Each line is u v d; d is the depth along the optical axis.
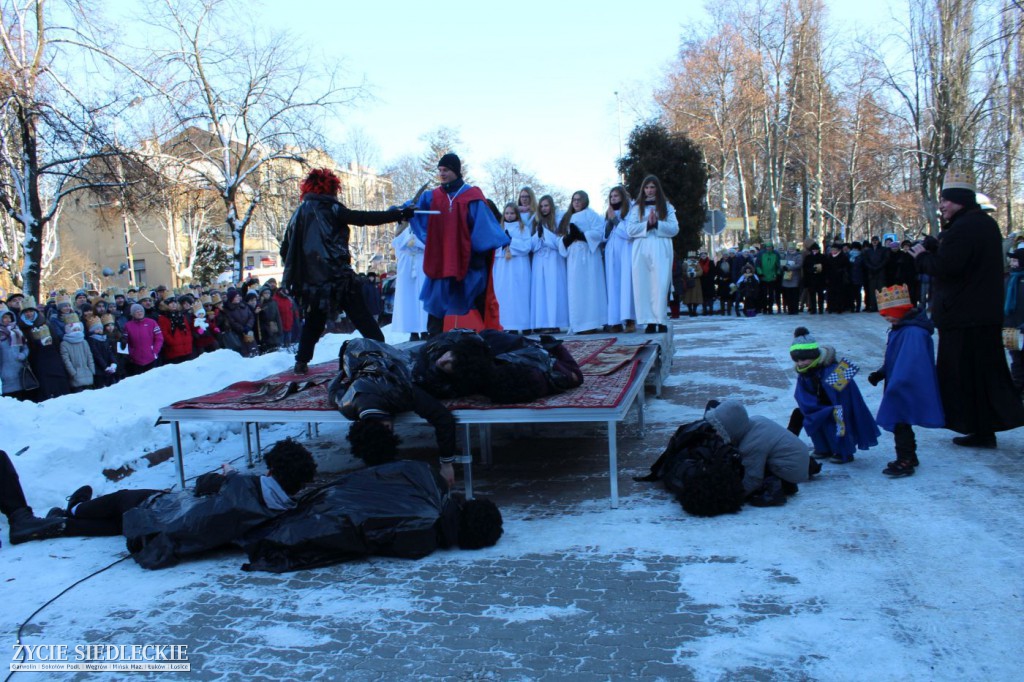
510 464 6.56
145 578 4.32
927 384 5.31
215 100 21.73
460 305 7.23
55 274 37.91
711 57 34.94
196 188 22.39
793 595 3.68
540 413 5.09
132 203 18.44
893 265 17.62
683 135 24.55
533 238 10.93
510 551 4.46
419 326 11.13
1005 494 4.90
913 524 4.48
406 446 7.52
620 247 10.41
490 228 7.12
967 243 5.56
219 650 3.46
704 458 5.11
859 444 5.76
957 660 3.06
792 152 35.75
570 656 3.24
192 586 4.18
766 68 33.03
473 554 4.45
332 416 5.34
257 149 23.05
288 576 4.27
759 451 5.03
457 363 5.19
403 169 51.75
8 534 5.15
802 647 3.21
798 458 5.01
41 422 6.63
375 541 4.38
